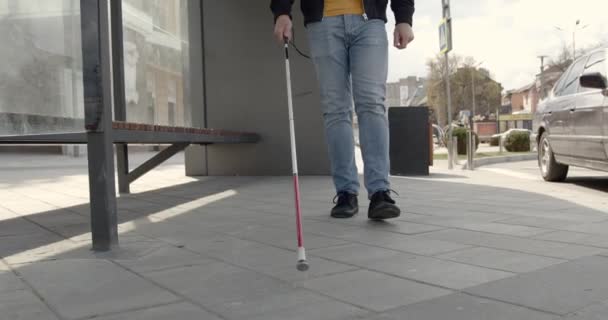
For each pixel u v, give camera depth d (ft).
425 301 6.43
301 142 26.96
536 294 6.59
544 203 15.34
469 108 209.36
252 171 27.78
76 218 13.87
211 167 28.43
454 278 7.42
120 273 7.97
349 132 12.76
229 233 11.14
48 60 11.78
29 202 17.65
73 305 6.49
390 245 9.62
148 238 10.69
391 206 11.78
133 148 81.30
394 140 27.22
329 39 12.32
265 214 13.83
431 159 34.12
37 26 11.61
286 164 27.25
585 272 7.54
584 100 20.08
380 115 12.10
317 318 5.92
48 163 44.52
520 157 48.19
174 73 23.16
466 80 206.39
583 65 21.77
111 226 9.66
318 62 12.58
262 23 27.53
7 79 10.85
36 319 6.03
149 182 25.11
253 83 27.66
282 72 27.14
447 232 10.79
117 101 18.49
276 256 8.95
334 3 12.25
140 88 19.97
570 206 14.62
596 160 19.34
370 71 12.05
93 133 9.46
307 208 14.84
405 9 12.47
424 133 27.17
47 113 11.65
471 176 26.71
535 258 8.46
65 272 8.04
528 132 68.69
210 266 8.33
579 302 6.24
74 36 12.45
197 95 28.43
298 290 6.99
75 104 12.43
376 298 6.60
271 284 7.29
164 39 22.08
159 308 6.36
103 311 6.27
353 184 12.87
